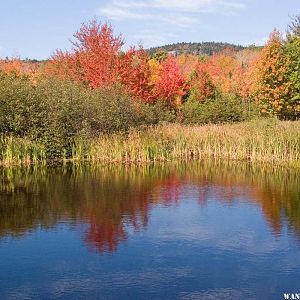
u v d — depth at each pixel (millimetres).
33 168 21844
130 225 12336
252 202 14992
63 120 24828
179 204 14695
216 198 15562
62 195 15742
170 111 36938
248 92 46031
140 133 25938
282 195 16078
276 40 38906
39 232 11594
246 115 39688
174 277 9000
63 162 23906
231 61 66438
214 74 60219
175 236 11438
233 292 8367
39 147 23688
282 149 24328
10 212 13438
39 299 8047
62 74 33875
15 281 8773
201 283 8727
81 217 12984
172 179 19234
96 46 31406
